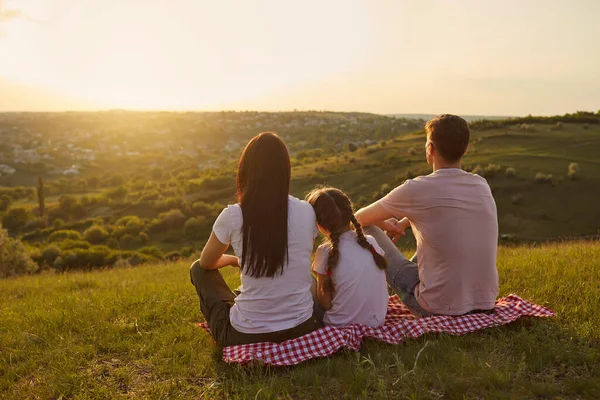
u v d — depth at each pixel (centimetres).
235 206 314
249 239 304
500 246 1234
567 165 7494
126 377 322
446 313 353
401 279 379
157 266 1442
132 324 439
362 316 346
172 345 372
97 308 520
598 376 279
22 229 9588
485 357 310
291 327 322
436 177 341
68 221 9988
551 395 264
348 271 340
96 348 382
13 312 560
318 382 291
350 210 341
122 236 7575
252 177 303
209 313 354
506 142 9981
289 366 317
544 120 11819
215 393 293
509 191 6694
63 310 514
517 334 341
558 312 390
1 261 2736
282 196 304
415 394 267
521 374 282
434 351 315
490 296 357
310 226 319
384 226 399
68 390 308
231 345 335
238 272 822
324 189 347
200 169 18062
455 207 335
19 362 361
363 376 288
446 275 344
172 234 7738
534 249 948
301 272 319
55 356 364
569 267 570
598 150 8606
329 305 352
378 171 9450
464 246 337
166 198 9969
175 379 314
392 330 347
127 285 800
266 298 317
